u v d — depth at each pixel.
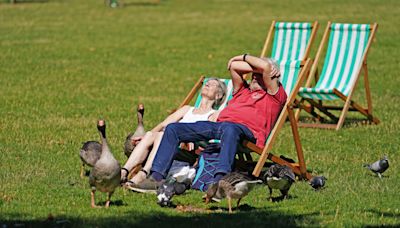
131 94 28.08
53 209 12.88
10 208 12.90
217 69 35.06
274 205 13.63
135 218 12.33
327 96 22.55
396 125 22.64
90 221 12.05
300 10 59.28
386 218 12.65
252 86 15.87
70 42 43.50
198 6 65.50
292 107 15.62
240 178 12.81
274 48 24.48
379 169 15.82
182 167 14.87
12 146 18.59
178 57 38.66
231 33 48.00
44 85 29.48
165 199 13.12
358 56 24.34
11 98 26.30
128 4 68.38
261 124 15.44
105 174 12.60
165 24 53.31
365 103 26.84
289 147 19.42
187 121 16.22
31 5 66.44
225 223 12.07
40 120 22.36
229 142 14.14
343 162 17.62
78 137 19.95
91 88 29.14
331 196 14.35
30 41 43.53
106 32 48.50
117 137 20.06
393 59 37.47
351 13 56.03
